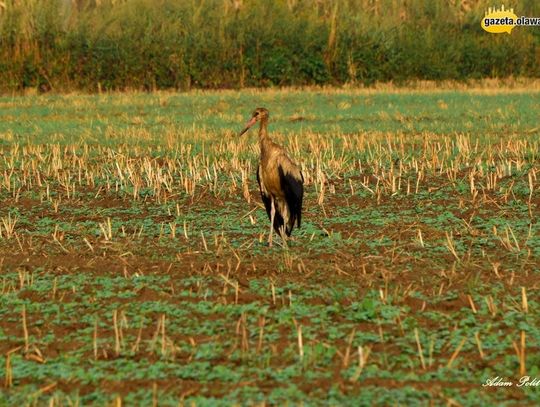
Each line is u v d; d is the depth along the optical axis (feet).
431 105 266.77
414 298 81.30
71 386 64.64
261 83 343.87
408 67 356.79
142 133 203.92
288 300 82.43
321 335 73.46
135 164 161.68
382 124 219.20
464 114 239.30
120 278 90.63
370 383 63.82
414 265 94.53
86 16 333.62
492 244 103.24
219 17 341.41
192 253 100.32
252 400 61.16
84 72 332.39
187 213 124.47
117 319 78.23
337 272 91.56
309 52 347.15
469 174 144.05
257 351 69.97
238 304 81.71
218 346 71.41
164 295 84.23
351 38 353.31
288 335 73.56
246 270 92.43
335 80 350.84
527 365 67.05
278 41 345.92
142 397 62.28
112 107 268.21
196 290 86.22
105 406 60.75
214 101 283.38
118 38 332.39
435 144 178.91
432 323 75.82
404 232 109.50
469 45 368.27
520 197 128.88
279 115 241.55
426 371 66.08
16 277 92.22
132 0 338.54
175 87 336.29
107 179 145.07
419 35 362.53
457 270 91.86
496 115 234.79
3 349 71.92
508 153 166.40
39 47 328.90
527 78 370.12
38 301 84.07
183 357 69.62
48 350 71.56
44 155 174.70
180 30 339.16
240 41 340.80
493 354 69.15
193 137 196.75
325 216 120.57
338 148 176.65
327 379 64.49
